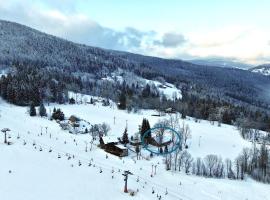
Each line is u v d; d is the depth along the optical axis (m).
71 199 95.12
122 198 101.81
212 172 149.88
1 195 90.62
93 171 123.19
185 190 122.56
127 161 147.00
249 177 152.88
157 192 113.56
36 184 101.44
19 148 135.75
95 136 179.25
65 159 132.50
